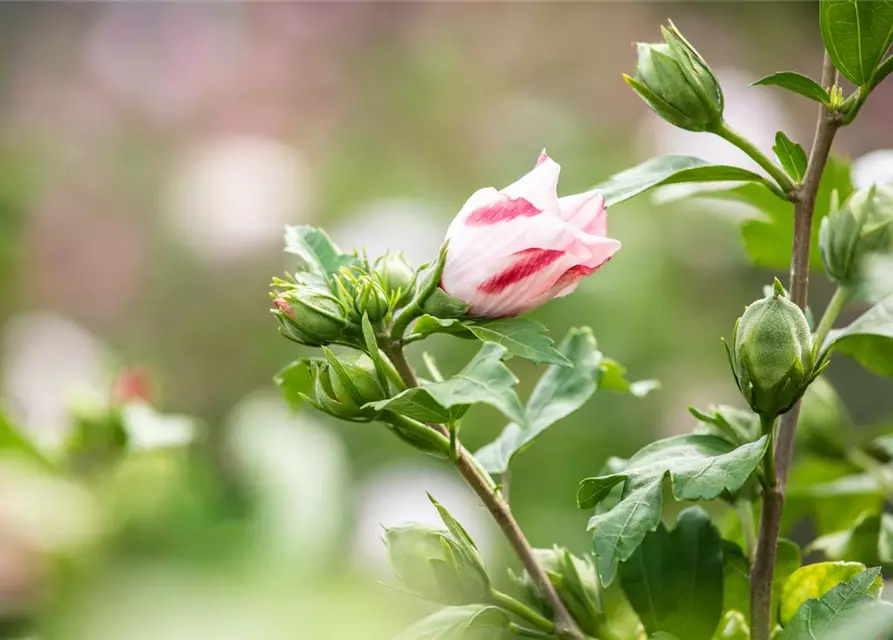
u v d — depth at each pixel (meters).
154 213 2.16
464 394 0.71
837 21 0.74
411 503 1.16
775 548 0.74
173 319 2.05
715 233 1.80
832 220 0.77
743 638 0.77
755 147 0.75
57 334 1.29
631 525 0.71
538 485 1.46
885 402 1.86
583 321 1.67
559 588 0.76
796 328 0.72
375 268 0.75
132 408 0.88
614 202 0.75
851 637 0.71
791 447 0.75
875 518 0.83
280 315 0.74
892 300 0.76
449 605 0.75
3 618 0.69
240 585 0.67
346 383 0.73
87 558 0.69
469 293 0.73
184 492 0.70
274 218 2.07
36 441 0.81
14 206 2.10
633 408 1.59
